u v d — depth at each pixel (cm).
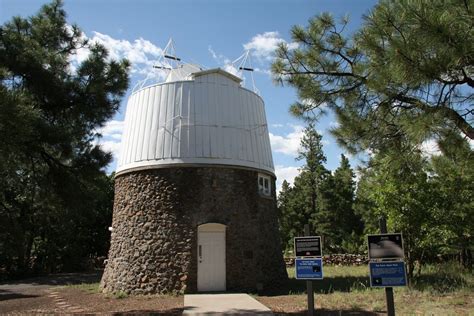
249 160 1756
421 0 563
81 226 3525
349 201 3969
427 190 1464
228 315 1073
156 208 1628
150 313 1163
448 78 611
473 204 1460
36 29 1237
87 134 1250
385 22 613
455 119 635
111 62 1264
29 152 1101
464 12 543
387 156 750
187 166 1642
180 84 1738
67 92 1179
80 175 1212
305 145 4175
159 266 1559
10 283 2459
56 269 3294
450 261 2116
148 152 1692
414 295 1255
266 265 1686
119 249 1686
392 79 643
